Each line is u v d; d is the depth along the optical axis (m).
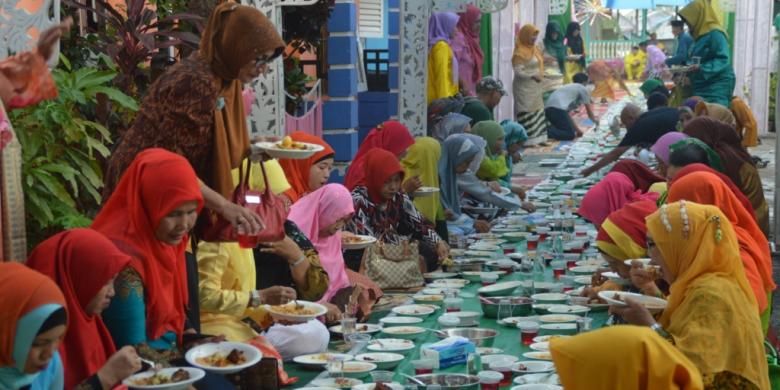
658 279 6.30
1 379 4.06
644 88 20.61
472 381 5.61
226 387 4.97
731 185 7.07
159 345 5.19
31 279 4.05
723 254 4.75
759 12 23.69
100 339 4.79
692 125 9.34
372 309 7.79
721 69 18.92
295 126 11.32
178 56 9.11
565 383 3.91
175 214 5.01
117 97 6.78
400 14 13.07
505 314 7.23
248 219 5.66
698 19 19.03
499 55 21.17
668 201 6.20
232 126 5.91
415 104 13.09
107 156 6.50
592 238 10.35
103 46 7.85
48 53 4.65
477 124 12.52
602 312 7.36
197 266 5.77
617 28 42.06
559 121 21.78
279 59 8.47
